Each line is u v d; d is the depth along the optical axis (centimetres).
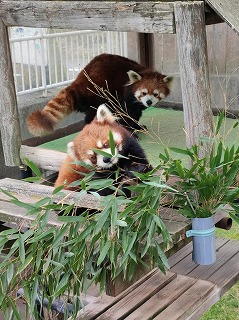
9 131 388
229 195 287
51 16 337
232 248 386
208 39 685
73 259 268
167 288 334
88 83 539
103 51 742
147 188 262
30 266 295
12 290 295
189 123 290
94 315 311
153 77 562
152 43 625
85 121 552
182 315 304
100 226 252
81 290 282
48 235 272
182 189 284
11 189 353
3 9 361
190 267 366
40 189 339
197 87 284
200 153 289
